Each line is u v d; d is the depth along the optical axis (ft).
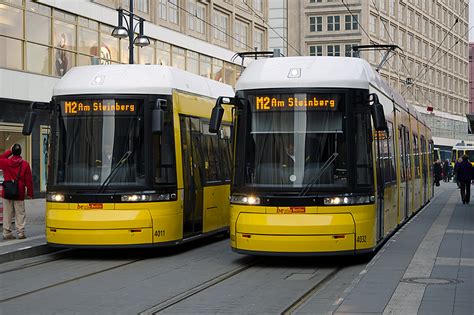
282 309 32.35
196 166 56.13
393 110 61.16
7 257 49.29
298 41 265.13
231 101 45.88
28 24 102.32
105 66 52.95
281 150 44.60
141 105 50.42
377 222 47.47
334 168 44.09
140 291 37.29
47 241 50.21
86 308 32.89
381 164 50.11
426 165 102.78
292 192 43.80
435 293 32.71
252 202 44.37
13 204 57.16
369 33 258.16
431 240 53.88
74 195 49.37
